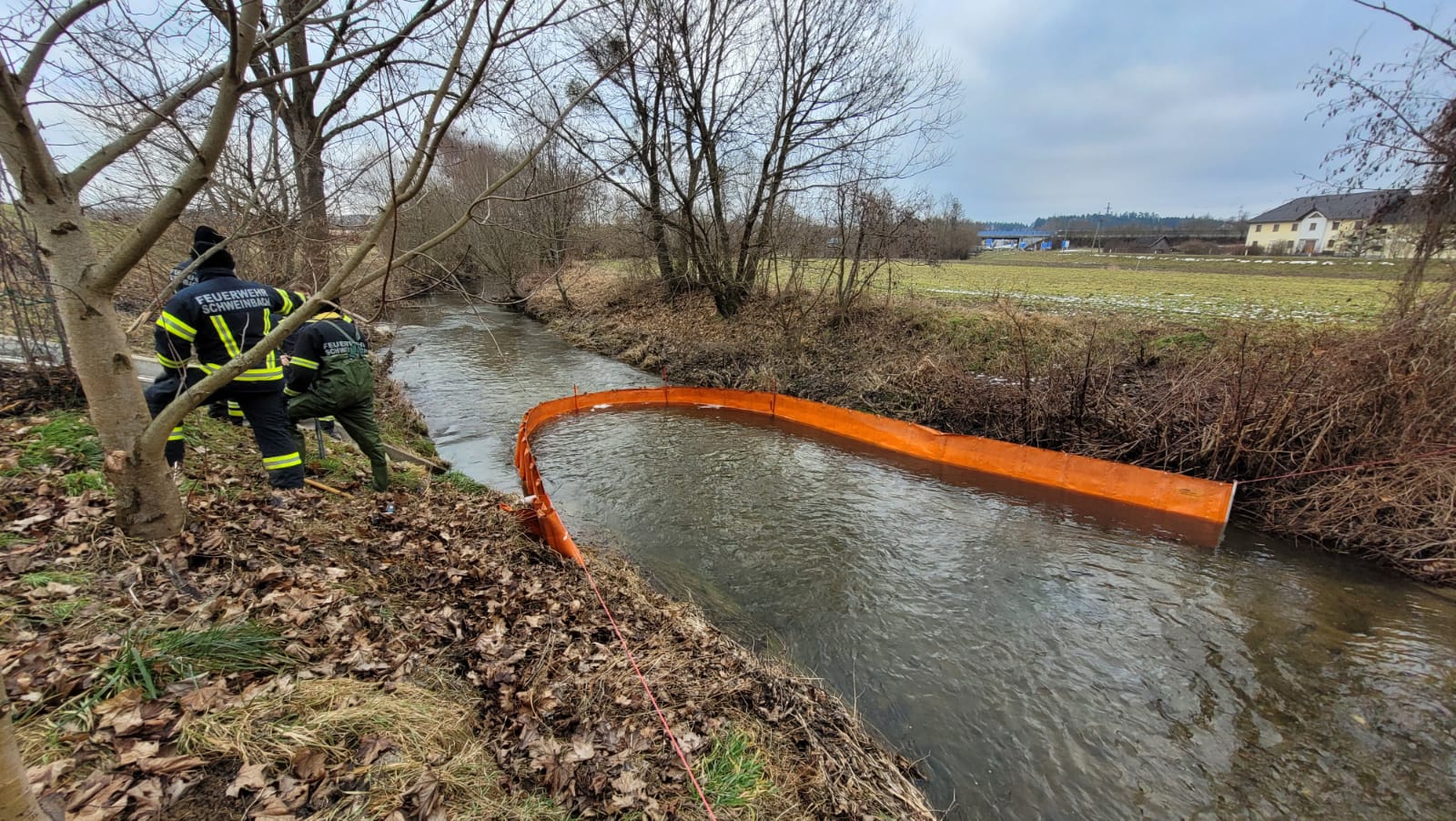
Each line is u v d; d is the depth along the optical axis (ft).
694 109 50.16
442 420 33.17
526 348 57.00
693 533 20.89
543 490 21.56
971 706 13.29
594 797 7.86
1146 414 25.64
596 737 9.00
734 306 56.13
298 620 9.28
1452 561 17.92
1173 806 11.05
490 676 9.79
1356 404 21.04
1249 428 22.75
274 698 7.49
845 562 19.17
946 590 17.71
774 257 53.42
